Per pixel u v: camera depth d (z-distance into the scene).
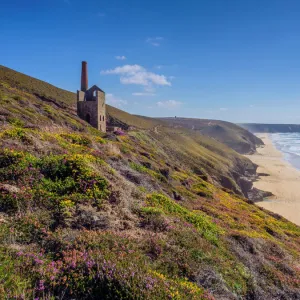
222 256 10.86
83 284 6.39
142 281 6.70
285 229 26.67
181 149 77.38
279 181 77.88
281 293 10.40
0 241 7.46
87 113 50.72
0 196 9.51
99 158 16.91
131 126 86.44
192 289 7.44
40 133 17.72
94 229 9.27
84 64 60.38
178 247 9.58
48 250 7.71
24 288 5.84
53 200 10.26
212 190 34.19
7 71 87.94
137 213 11.78
